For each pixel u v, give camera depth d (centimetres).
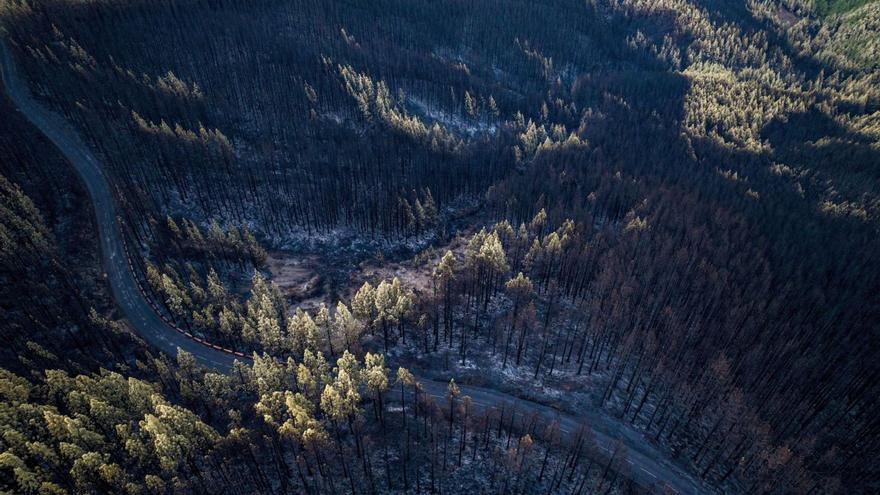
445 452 6925
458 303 10331
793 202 13900
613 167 15312
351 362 7194
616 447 7150
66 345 7650
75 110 12238
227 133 14212
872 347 9169
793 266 10969
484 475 6900
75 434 5322
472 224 14425
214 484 5994
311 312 10219
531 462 7131
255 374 6969
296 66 17412
